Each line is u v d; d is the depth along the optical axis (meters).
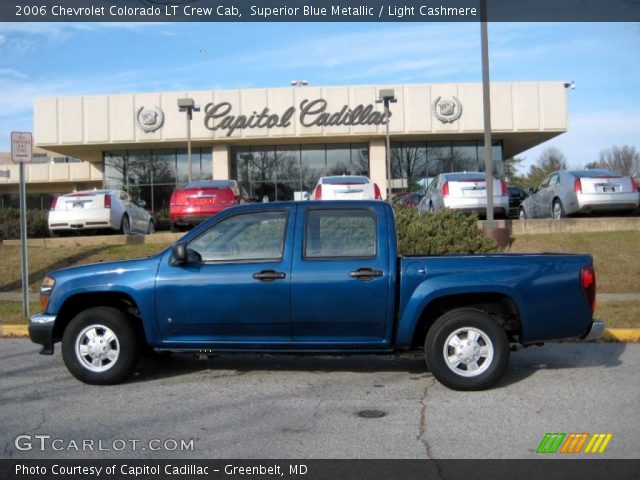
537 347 8.85
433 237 12.38
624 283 12.88
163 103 33.09
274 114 32.88
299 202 6.82
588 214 17.09
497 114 32.59
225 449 5.08
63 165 45.78
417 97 32.69
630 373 7.34
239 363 8.02
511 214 27.70
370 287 6.50
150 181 35.62
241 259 6.72
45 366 7.96
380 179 34.50
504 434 5.34
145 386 6.98
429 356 6.56
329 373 7.51
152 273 6.75
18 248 16.50
